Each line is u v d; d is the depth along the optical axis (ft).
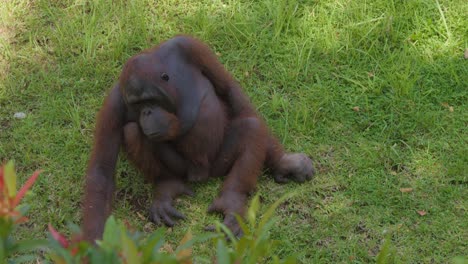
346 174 25.46
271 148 25.31
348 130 27.12
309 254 22.81
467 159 25.62
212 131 24.40
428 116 27.09
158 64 22.95
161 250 22.34
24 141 26.96
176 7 31.83
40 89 28.99
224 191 24.27
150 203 24.93
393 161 25.80
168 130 22.81
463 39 30.01
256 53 29.89
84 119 27.81
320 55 29.89
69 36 31.04
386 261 22.11
